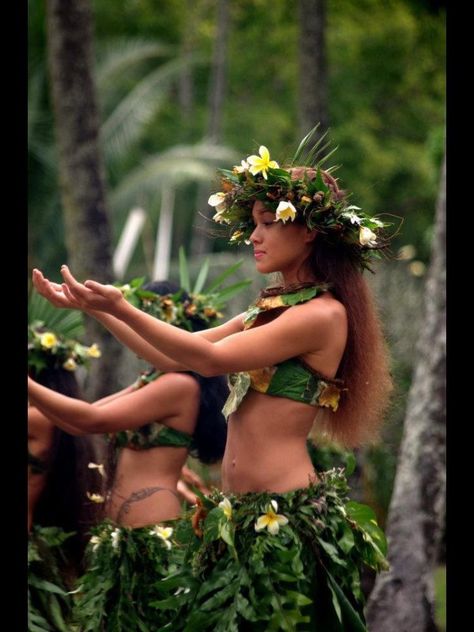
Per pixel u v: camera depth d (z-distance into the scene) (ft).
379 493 55.21
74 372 30.83
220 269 79.25
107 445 29.07
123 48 97.91
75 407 27.30
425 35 120.26
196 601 21.27
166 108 110.32
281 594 20.57
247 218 23.08
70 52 54.70
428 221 107.96
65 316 31.86
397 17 117.29
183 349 20.71
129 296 29.96
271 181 21.79
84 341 50.93
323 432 23.40
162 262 75.15
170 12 120.26
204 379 28.86
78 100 54.85
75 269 55.21
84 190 54.95
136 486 28.37
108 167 92.17
